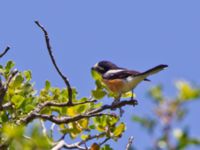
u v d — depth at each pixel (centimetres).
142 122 573
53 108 1318
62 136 1279
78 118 1204
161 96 596
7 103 1255
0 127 1235
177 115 571
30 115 1185
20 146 776
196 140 565
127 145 1062
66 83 1188
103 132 1267
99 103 1343
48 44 1131
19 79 1307
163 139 555
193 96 592
